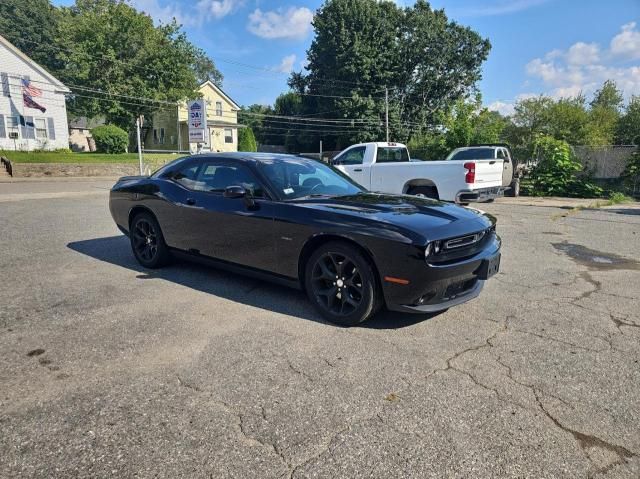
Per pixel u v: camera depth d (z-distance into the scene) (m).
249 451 2.10
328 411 2.42
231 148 46.56
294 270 3.92
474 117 19.38
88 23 35.25
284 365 2.94
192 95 39.56
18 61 28.38
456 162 9.02
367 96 43.12
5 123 28.22
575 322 3.73
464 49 45.03
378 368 2.91
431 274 3.26
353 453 2.08
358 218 3.54
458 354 3.12
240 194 4.09
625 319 3.80
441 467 2.00
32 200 12.66
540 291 4.57
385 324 3.65
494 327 3.61
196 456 2.06
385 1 43.31
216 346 3.21
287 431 2.25
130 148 45.22
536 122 26.80
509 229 8.32
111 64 35.25
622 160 15.52
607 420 2.36
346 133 46.06
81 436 2.19
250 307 4.01
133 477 1.92
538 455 2.08
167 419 2.34
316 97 49.06
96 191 15.98
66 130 31.34
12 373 2.80
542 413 2.42
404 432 2.24
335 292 3.67
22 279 4.81
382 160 11.13
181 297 4.27
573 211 10.91
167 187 5.02
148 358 3.02
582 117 25.86
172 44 37.81
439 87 45.31
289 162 4.72
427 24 43.16
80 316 3.76
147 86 36.66
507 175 14.12
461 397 2.57
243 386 2.67
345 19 42.44
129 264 5.50
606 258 6.02
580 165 14.84
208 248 4.62
